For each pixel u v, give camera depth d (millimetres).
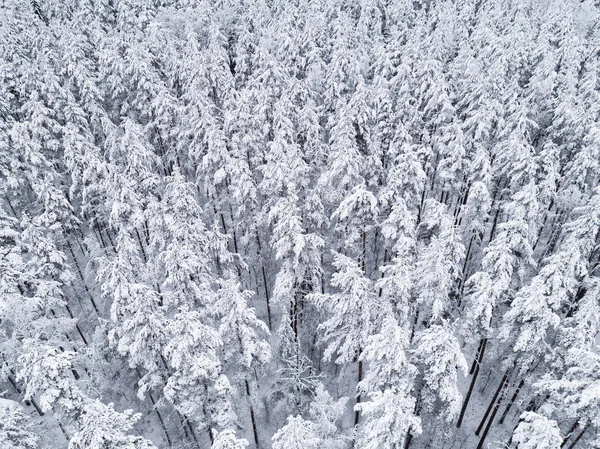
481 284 23797
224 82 45688
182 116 40688
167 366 23172
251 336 22156
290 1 69812
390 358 18672
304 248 26359
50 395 17172
